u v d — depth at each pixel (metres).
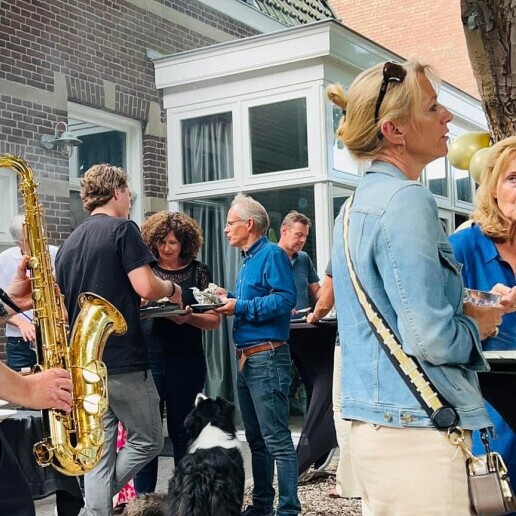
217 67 6.25
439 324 1.42
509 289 1.81
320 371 4.18
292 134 5.95
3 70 5.33
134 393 3.01
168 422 3.88
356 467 1.62
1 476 1.79
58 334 2.44
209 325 3.82
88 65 6.01
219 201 6.41
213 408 3.29
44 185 5.57
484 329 1.72
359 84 1.68
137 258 3.03
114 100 6.22
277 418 3.45
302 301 5.02
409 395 1.49
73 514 2.83
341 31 5.79
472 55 2.98
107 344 2.97
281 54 5.89
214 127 6.40
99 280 3.01
